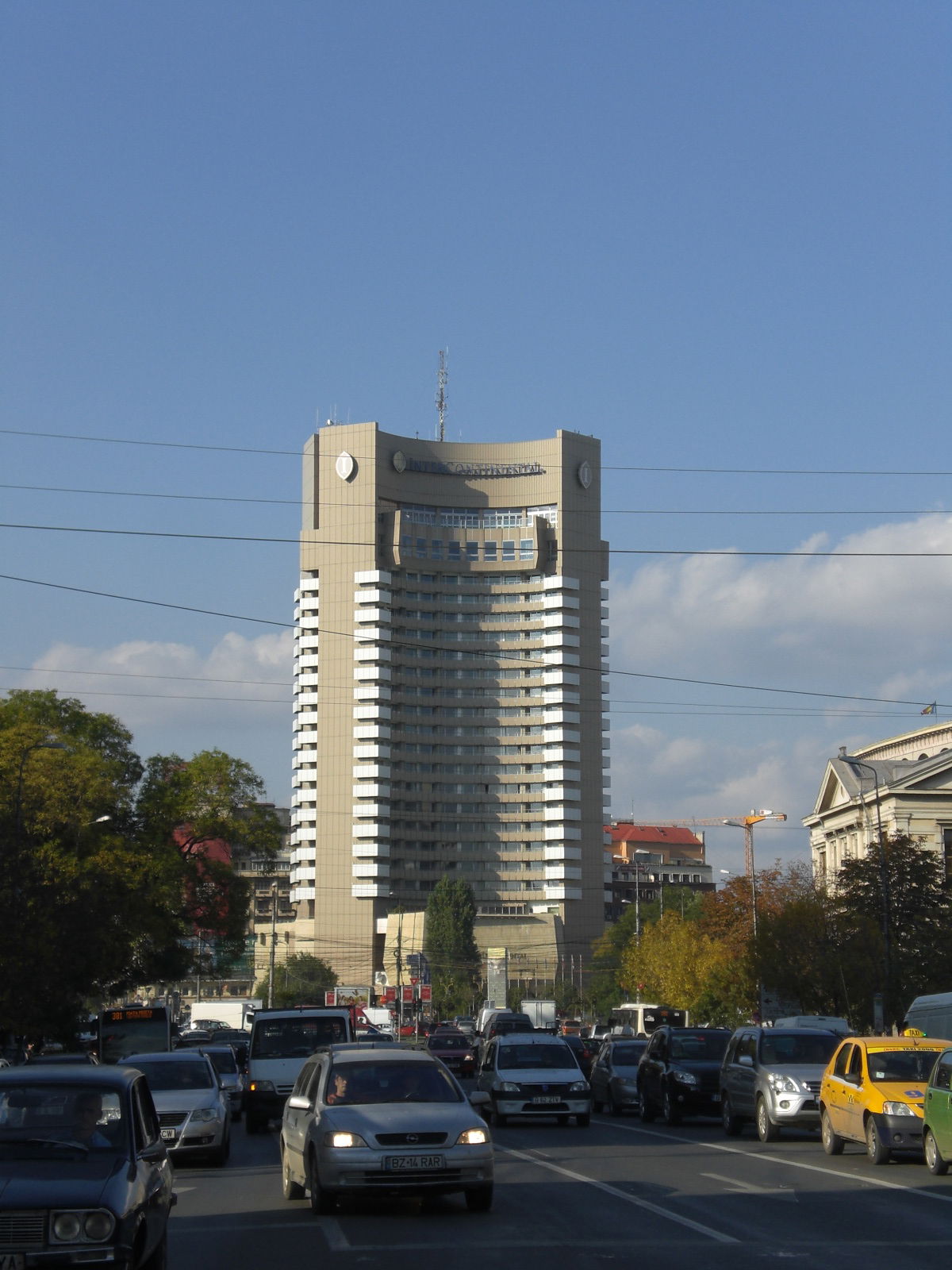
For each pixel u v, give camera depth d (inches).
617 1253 564.1
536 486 7145.7
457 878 6929.1
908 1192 757.3
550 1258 553.0
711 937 3617.1
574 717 6978.4
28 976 1831.9
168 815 2610.7
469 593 7081.7
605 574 7190.0
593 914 6934.1
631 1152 1024.2
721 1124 1354.6
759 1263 535.2
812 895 2645.2
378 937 6702.8
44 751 2252.7
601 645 7116.1
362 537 6919.3
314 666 6948.8
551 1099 1293.1
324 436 7071.9
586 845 6953.7
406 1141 679.1
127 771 2635.3
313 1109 722.8
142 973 2620.6
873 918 2399.1
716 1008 3570.4
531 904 6909.5
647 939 3978.8
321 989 6328.7
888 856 2460.6
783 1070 1117.1
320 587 6968.5
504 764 7017.7
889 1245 576.1
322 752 6865.2
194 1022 3668.8
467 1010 6269.7
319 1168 683.4
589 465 7199.8
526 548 7057.1
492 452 7194.9
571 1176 848.9
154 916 2413.9
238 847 2773.1
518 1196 756.6
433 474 7111.2
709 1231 619.2
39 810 2143.2
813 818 3836.1
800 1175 852.0
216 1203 767.1
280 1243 606.2
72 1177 450.6
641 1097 1430.9
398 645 6958.7
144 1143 492.7
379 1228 646.5
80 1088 501.7
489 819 6993.1
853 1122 954.7
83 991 2080.5
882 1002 2073.1
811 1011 2490.2
